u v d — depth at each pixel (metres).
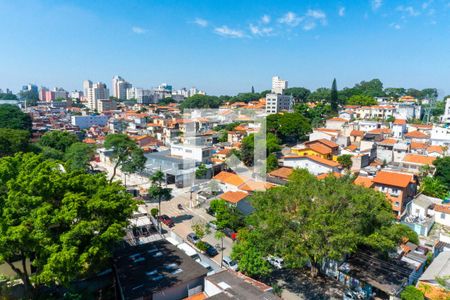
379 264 25.41
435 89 141.62
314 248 21.72
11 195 17.83
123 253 25.34
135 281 21.02
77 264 16.91
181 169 55.09
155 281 21.11
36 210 17.66
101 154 71.38
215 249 31.39
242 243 27.06
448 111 97.06
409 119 97.81
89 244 18.72
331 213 22.62
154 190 42.06
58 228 18.98
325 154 57.12
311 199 24.66
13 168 20.72
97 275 23.64
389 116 96.00
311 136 72.19
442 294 21.52
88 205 18.97
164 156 59.91
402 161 56.28
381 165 57.91
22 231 15.99
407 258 26.86
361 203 23.12
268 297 19.53
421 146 64.19
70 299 18.64
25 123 85.50
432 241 33.09
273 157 56.34
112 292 22.39
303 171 43.94
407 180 39.09
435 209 39.19
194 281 22.00
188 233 35.66
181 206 44.44
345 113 97.38
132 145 51.41
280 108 126.06
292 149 64.19
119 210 21.00
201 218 40.41
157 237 31.41
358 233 22.58
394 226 24.73
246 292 19.97
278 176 49.59
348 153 58.94
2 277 21.31
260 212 25.83
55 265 16.09
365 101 117.12
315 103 134.12
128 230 30.92
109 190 21.17
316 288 25.05
